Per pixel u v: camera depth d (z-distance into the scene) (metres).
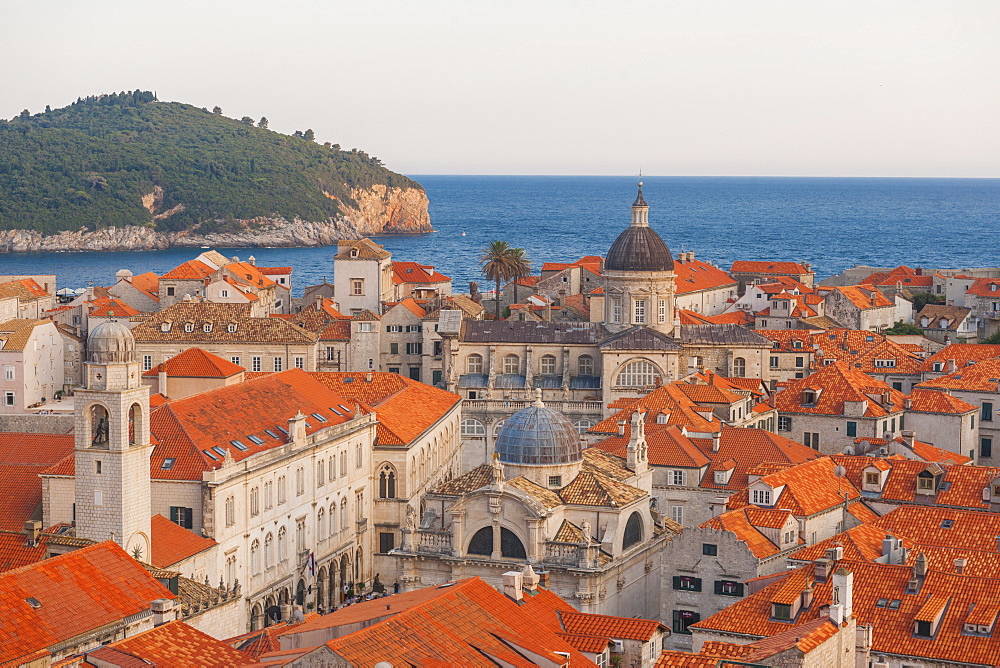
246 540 173.25
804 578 135.00
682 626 160.50
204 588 152.75
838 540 151.62
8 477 169.75
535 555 162.25
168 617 127.12
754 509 167.50
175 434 172.00
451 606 113.69
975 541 158.12
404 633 106.44
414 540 168.00
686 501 196.00
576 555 162.00
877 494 183.62
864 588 131.25
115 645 112.00
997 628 124.12
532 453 169.50
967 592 128.62
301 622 128.50
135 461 152.25
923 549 149.00
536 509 162.12
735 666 105.62
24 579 121.06
